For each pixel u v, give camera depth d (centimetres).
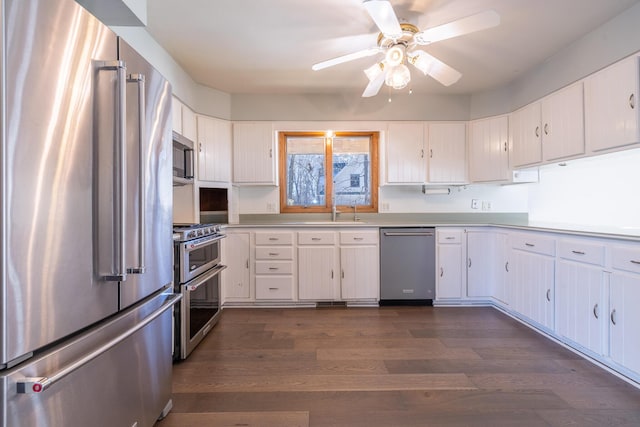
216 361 205
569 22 216
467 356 210
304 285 318
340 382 180
